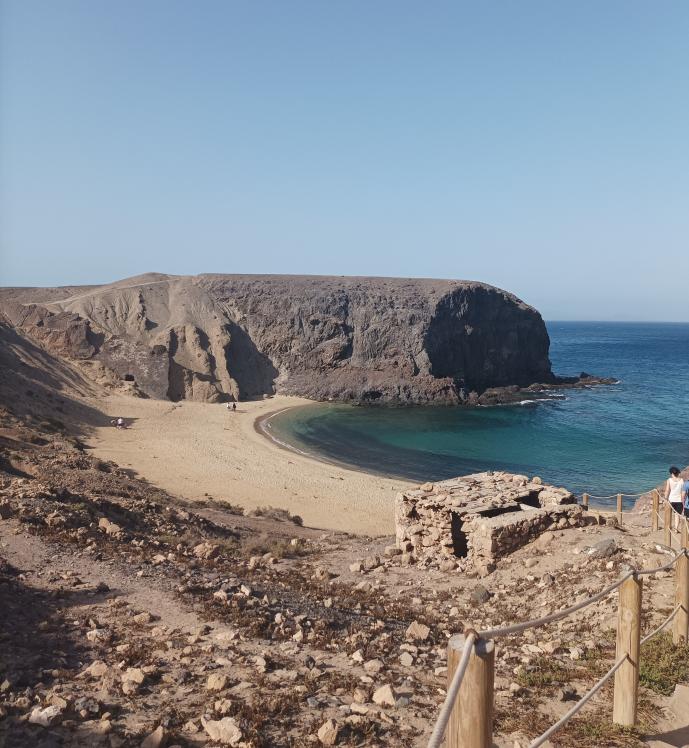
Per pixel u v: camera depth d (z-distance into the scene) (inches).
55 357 2878.9
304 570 682.8
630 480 1851.6
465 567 657.0
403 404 3373.5
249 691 290.5
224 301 3986.2
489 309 4025.6
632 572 249.1
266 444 2245.3
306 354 3737.7
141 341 3395.7
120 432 2150.6
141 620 389.1
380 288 4084.6
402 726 260.8
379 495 1612.9
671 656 312.8
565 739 243.9
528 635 425.7
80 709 262.1
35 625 369.4
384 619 473.4
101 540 599.2
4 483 773.3
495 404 3385.8
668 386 4156.0
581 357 6796.3
